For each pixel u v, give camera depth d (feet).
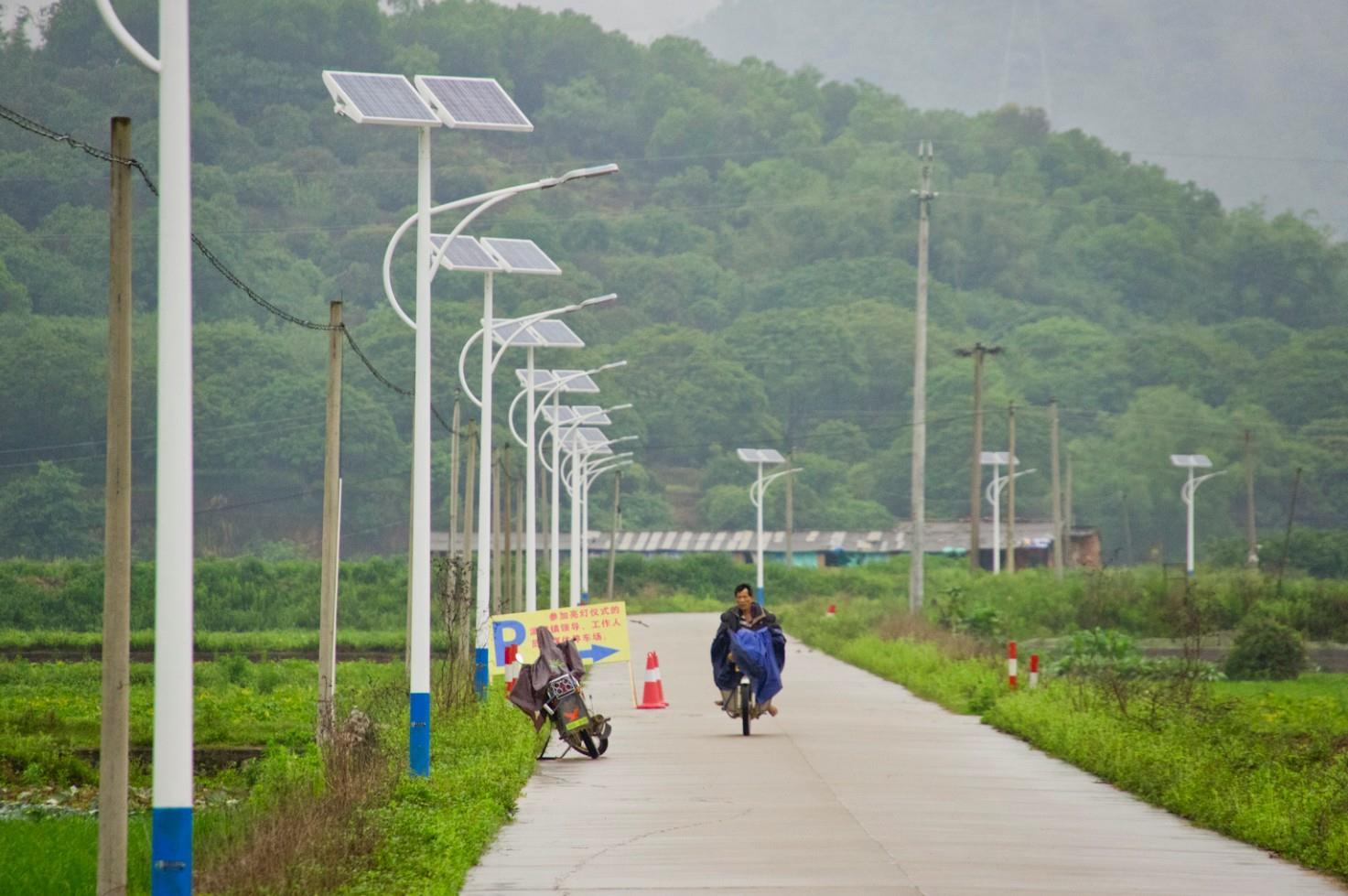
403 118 205.46
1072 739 228.84
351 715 201.16
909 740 255.91
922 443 611.47
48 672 434.71
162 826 102.32
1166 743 209.77
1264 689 397.60
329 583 251.39
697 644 586.45
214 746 247.91
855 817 172.96
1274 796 168.04
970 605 634.43
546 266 318.04
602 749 232.73
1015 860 147.43
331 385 256.52
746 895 128.98
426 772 190.70
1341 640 613.93
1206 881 140.15
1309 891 136.36
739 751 238.27
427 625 194.29
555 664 233.96
